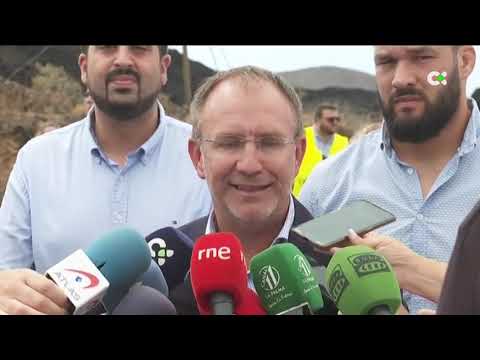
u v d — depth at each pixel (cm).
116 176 286
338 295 158
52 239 282
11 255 286
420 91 246
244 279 159
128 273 177
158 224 281
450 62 246
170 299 208
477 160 253
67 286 156
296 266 165
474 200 249
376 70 255
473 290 153
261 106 198
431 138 252
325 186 275
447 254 250
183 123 302
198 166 217
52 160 291
